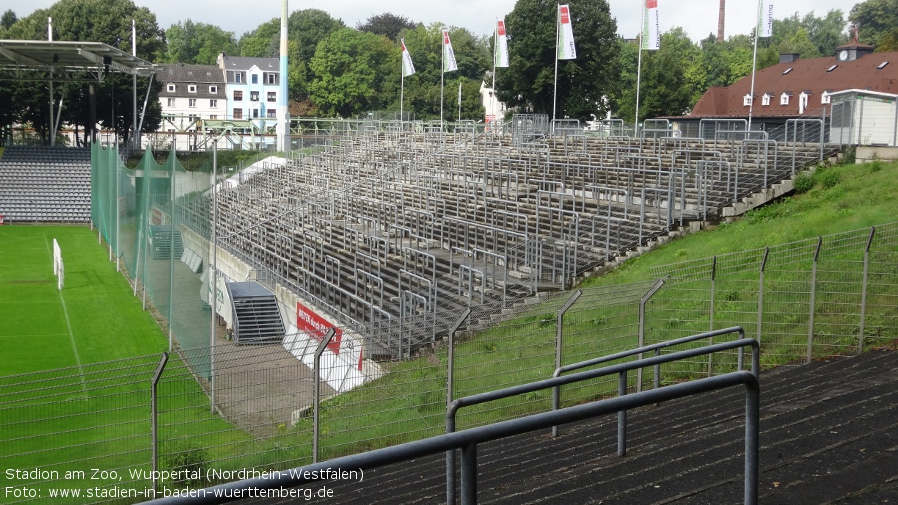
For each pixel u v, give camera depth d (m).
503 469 9.32
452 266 22.61
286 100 55.31
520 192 28.97
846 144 25.02
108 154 39.00
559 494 7.55
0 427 11.92
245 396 11.72
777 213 22.50
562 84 59.78
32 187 55.69
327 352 12.38
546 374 12.59
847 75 54.19
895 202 20.34
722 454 8.38
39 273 34.69
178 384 11.78
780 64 61.16
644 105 66.69
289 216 33.53
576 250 20.17
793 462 7.80
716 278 14.88
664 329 13.84
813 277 13.82
